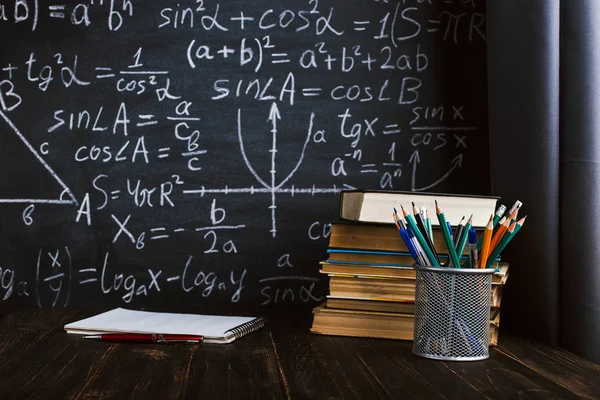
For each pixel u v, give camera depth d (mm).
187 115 1384
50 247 1386
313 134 1375
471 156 1364
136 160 1385
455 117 1367
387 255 1037
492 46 1249
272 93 1380
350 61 1376
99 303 1380
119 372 799
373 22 1378
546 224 1115
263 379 772
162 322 1091
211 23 1388
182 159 1381
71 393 704
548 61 1120
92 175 1386
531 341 1072
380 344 999
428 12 1376
